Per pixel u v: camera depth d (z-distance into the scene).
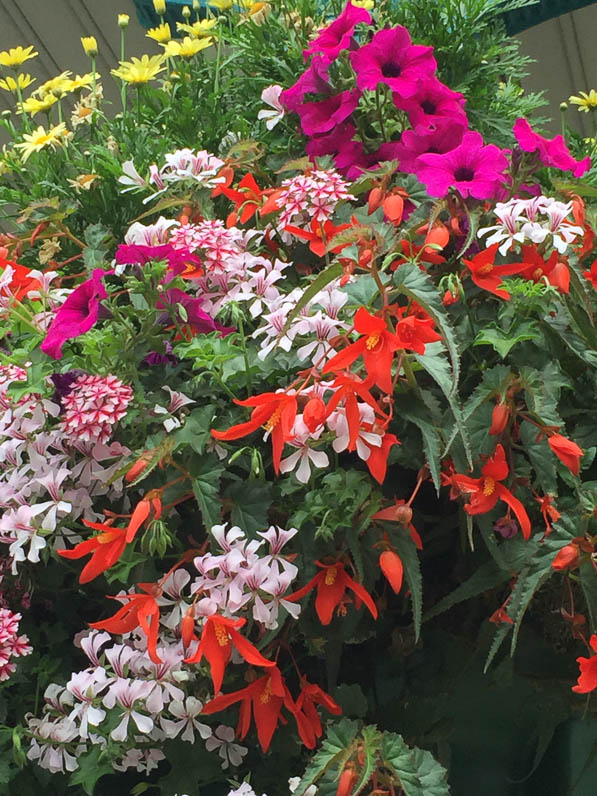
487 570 0.94
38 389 0.96
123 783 1.09
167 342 1.03
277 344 0.93
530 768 1.11
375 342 0.81
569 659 1.05
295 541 0.92
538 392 0.87
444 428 0.90
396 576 0.86
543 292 0.90
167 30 1.52
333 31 1.24
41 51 3.08
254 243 1.11
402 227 1.05
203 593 0.90
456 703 1.06
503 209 0.94
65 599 1.12
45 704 1.05
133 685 0.93
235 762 1.00
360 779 0.83
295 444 0.86
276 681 0.91
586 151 1.52
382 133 1.24
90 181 1.30
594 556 0.86
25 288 1.07
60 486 1.00
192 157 1.16
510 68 1.49
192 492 0.93
